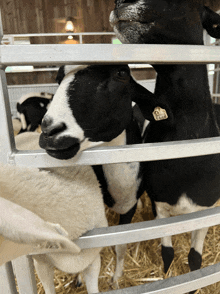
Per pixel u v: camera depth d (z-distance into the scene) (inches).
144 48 28.2
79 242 31.4
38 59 26.0
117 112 39.7
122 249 61.1
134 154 31.1
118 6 42.9
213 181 50.3
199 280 36.0
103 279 64.3
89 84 36.1
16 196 28.6
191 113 47.9
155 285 34.5
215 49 31.3
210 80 169.6
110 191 58.3
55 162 30.8
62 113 34.4
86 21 257.4
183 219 33.9
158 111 45.3
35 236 18.3
